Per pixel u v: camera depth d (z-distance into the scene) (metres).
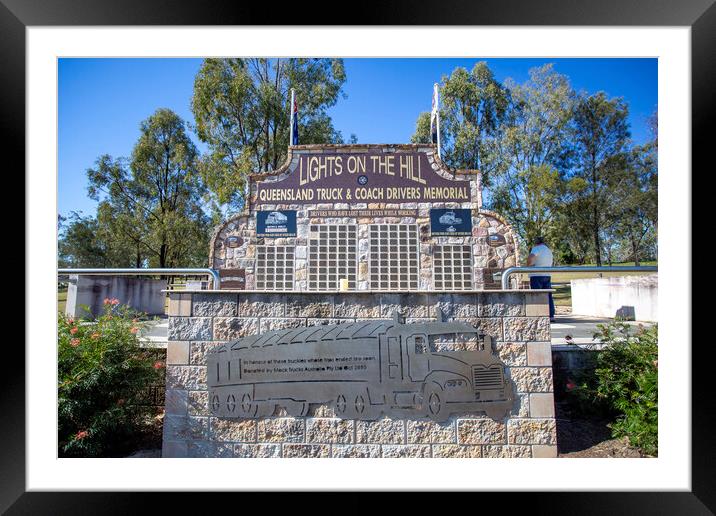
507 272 5.54
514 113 25.34
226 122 23.12
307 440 4.41
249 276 9.80
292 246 9.87
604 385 5.44
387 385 4.43
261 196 10.00
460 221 9.82
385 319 4.52
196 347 4.60
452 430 4.39
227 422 4.50
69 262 27.53
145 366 5.50
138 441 5.43
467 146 24.44
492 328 4.51
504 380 4.44
